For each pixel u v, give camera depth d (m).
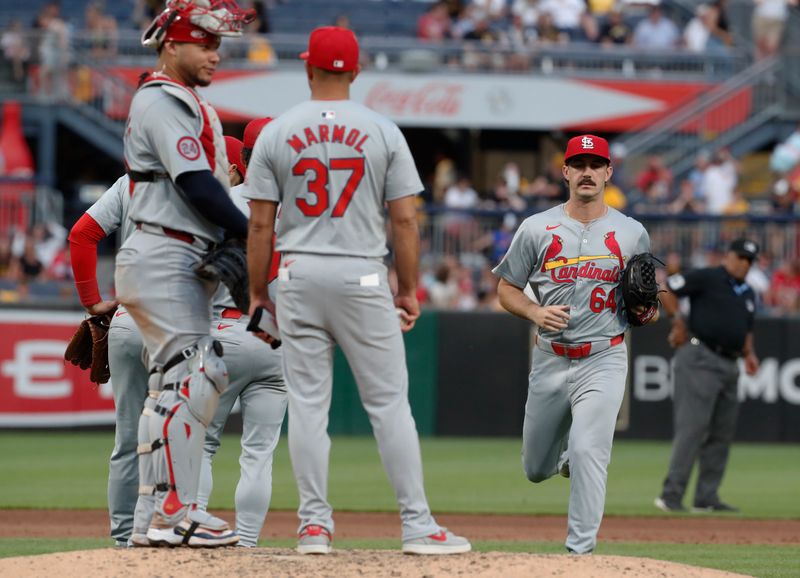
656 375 60.53
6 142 74.88
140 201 20.31
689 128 79.44
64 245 68.38
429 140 89.19
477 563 19.16
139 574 18.69
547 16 83.69
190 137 19.80
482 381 60.75
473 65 80.25
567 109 80.06
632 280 23.53
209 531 20.44
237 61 79.56
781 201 71.38
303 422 20.00
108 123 78.88
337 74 19.95
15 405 58.62
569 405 24.22
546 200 73.12
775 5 81.81
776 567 27.80
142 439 20.61
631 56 81.69
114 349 23.36
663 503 39.16
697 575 19.23
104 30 82.19
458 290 64.69
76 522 35.66
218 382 20.28
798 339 60.44
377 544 31.33
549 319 23.44
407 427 19.97
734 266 38.12
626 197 74.50
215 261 20.02
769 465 52.47
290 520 36.44
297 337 19.97
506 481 46.28
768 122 80.06
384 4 89.62
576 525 23.05
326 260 19.70
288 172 19.77
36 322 58.72
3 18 87.38
